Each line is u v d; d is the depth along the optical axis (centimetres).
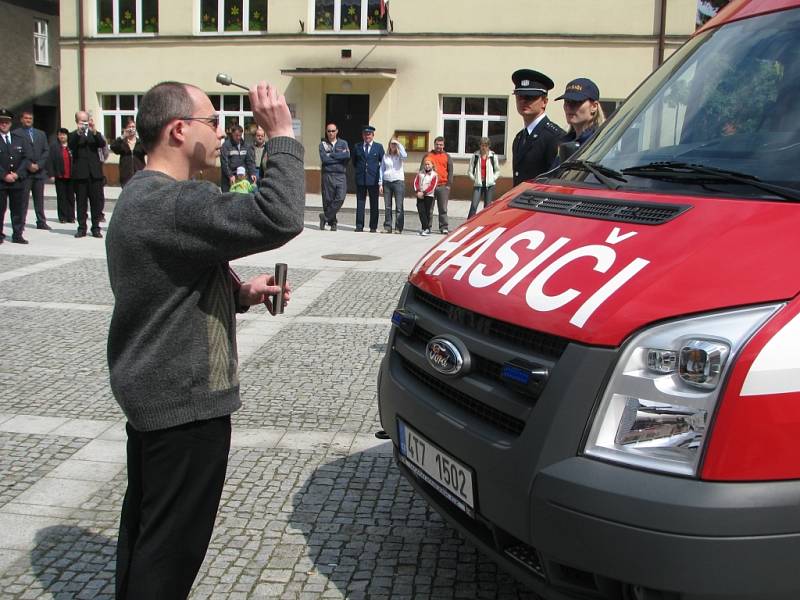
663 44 2094
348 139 2331
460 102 2253
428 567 341
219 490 261
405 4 2216
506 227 314
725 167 294
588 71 2152
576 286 254
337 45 2277
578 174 343
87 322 755
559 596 245
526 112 570
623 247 260
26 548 353
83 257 1135
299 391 561
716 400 216
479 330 276
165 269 242
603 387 232
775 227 240
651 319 229
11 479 419
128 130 1405
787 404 214
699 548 212
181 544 255
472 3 2180
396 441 318
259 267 1080
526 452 243
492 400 261
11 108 2909
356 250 1284
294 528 373
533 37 2161
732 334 219
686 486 216
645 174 312
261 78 2338
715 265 235
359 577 334
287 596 319
